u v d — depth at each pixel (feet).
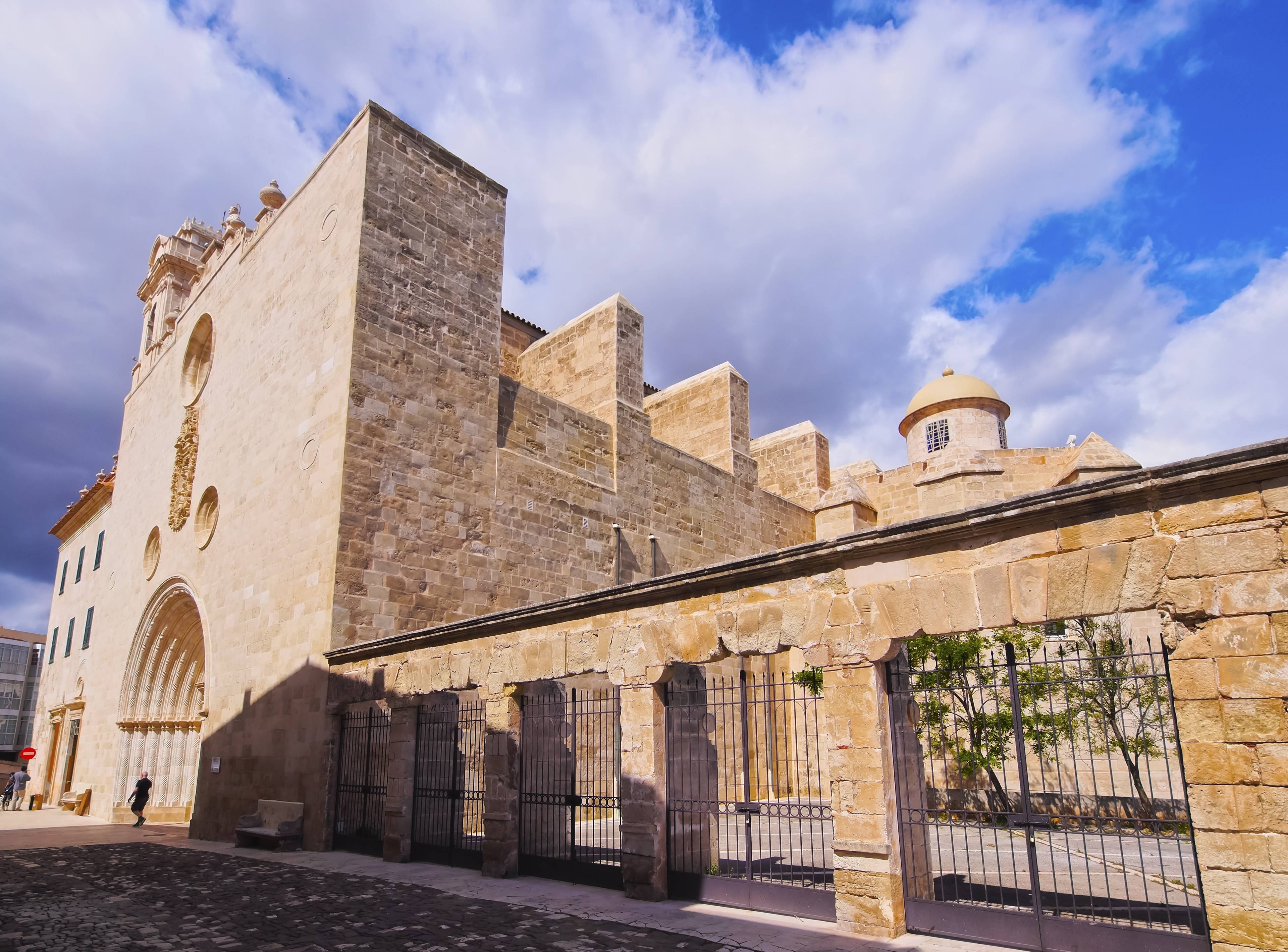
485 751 43.16
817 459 119.55
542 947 26.81
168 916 32.83
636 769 35.99
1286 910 20.43
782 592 32.76
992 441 121.19
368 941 28.09
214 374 85.35
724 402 106.73
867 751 29.07
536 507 74.28
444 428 67.26
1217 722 22.22
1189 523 23.56
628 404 88.22
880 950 25.86
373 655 52.60
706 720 39.68
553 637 40.98
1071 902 32.58
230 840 61.46
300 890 38.34
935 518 28.04
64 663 124.88
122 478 110.63
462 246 72.43
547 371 95.71
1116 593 24.43
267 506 68.23
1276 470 22.26
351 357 61.57
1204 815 22.06
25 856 53.36
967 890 34.96
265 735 60.85
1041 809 62.69
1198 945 22.26
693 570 35.06
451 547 65.62
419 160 70.38
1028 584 26.16
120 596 100.73
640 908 32.94
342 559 57.88
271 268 77.36
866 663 29.71
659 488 89.86
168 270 111.75
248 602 67.51
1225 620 22.52
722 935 28.12
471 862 43.73
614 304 90.27
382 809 50.42
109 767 91.66
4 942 28.53
